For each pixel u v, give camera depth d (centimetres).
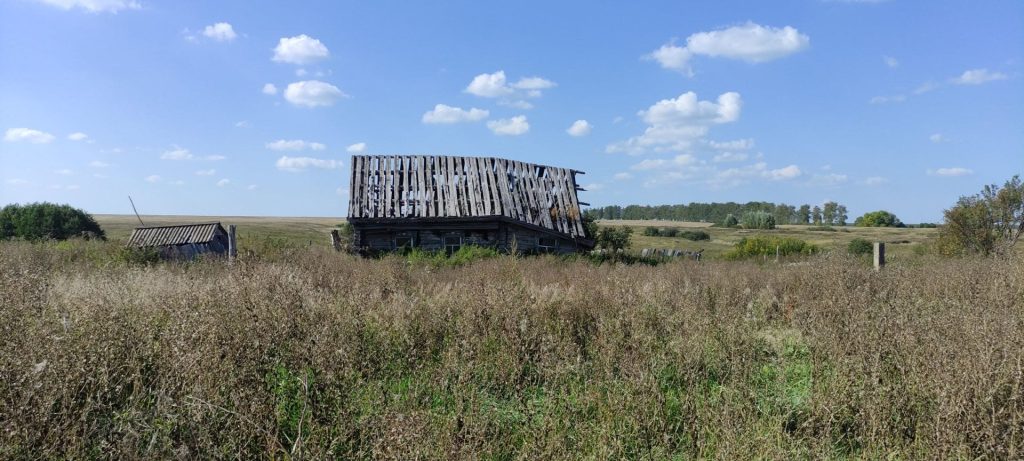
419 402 592
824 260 1296
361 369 638
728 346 729
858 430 534
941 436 466
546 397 593
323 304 830
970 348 575
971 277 1134
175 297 793
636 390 582
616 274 1400
